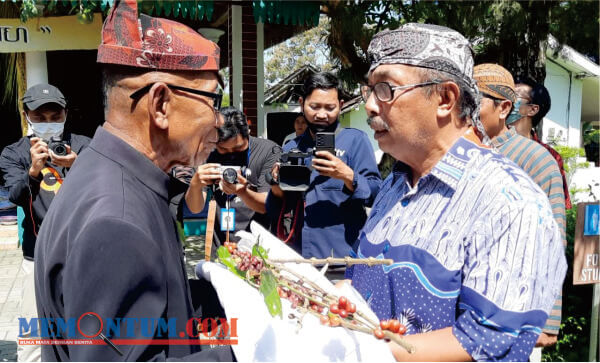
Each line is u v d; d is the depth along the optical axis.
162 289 1.10
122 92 1.22
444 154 1.36
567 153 12.87
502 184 1.20
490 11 4.76
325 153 2.62
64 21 6.39
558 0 4.96
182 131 1.25
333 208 2.80
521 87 2.96
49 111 2.93
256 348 1.11
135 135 1.24
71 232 1.08
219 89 1.35
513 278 1.11
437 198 1.32
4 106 8.85
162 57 1.21
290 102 14.79
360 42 5.76
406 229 1.36
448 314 1.23
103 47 1.21
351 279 1.74
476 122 1.41
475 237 1.19
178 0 5.29
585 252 2.72
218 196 3.35
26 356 2.78
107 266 1.02
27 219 2.88
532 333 1.10
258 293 1.27
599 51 5.37
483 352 1.11
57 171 2.92
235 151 3.40
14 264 6.37
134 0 1.21
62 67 8.72
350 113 14.41
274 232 3.07
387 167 6.79
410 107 1.33
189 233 3.86
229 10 6.68
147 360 1.08
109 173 1.18
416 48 1.32
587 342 3.19
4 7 6.17
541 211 1.16
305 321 1.19
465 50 1.36
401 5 5.50
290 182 2.79
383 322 1.15
